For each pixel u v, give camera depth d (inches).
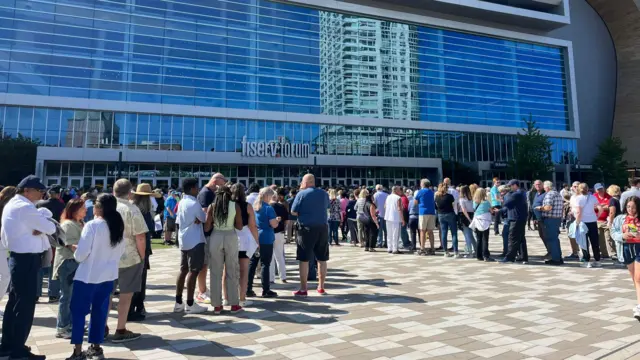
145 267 225.9
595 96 2393.0
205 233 244.1
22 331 161.2
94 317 161.9
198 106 1434.5
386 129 1711.4
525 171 1706.4
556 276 335.6
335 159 1599.4
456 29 1872.5
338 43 1691.7
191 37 1459.2
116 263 168.9
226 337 187.9
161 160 1378.0
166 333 195.9
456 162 1760.6
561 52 2119.8
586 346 169.0
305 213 276.5
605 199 443.5
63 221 209.5
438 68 1828.2
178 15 1449.3
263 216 277.9
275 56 1578.5
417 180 1756.9
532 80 2017.7
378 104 1704.0
